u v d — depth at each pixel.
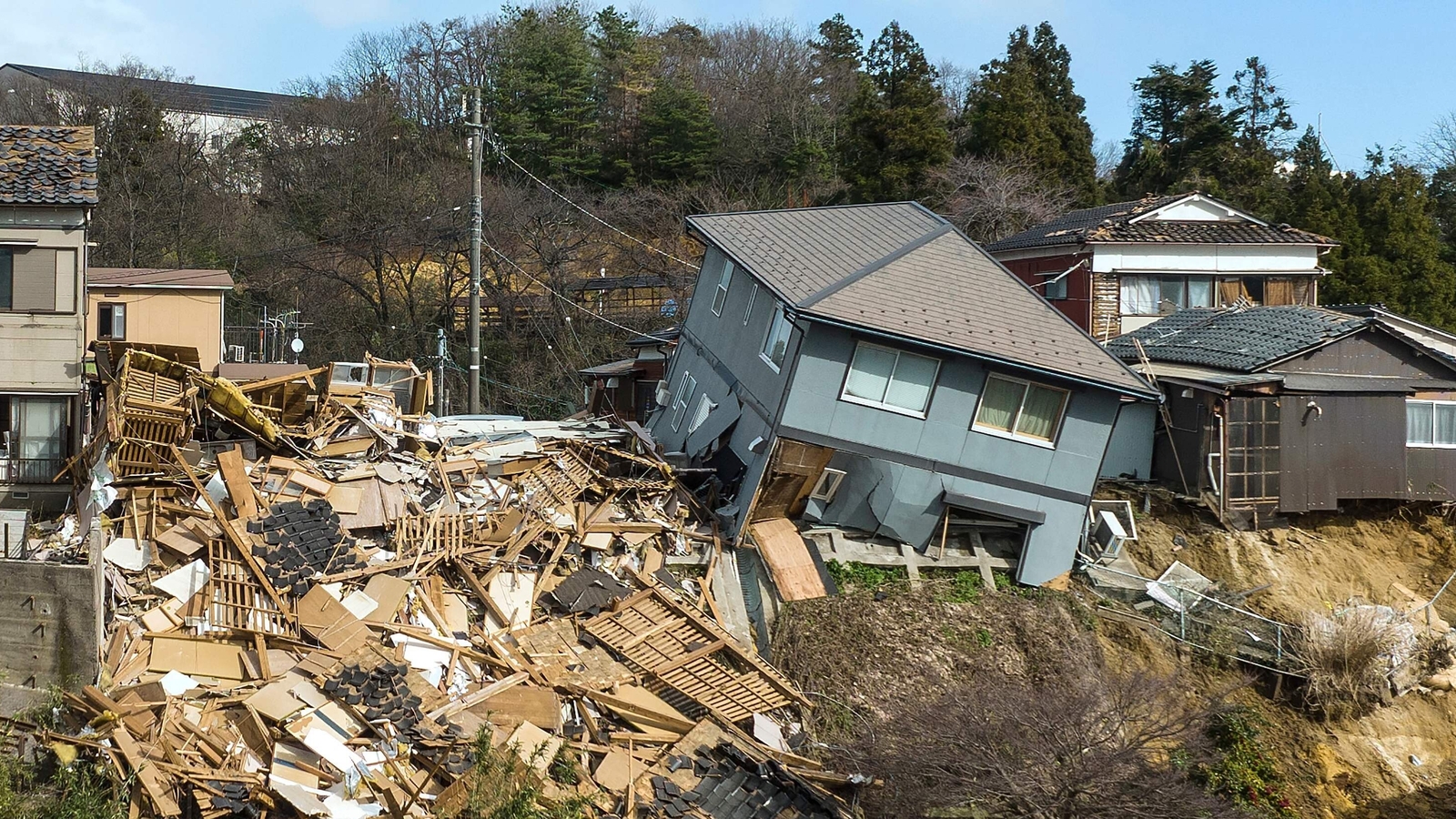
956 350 17.25
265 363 29.45
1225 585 18.89
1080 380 17.73
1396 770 16.38
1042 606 17.58
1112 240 28.77
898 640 16.33
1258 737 16.14
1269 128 52.19
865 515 17.92
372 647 13.77
